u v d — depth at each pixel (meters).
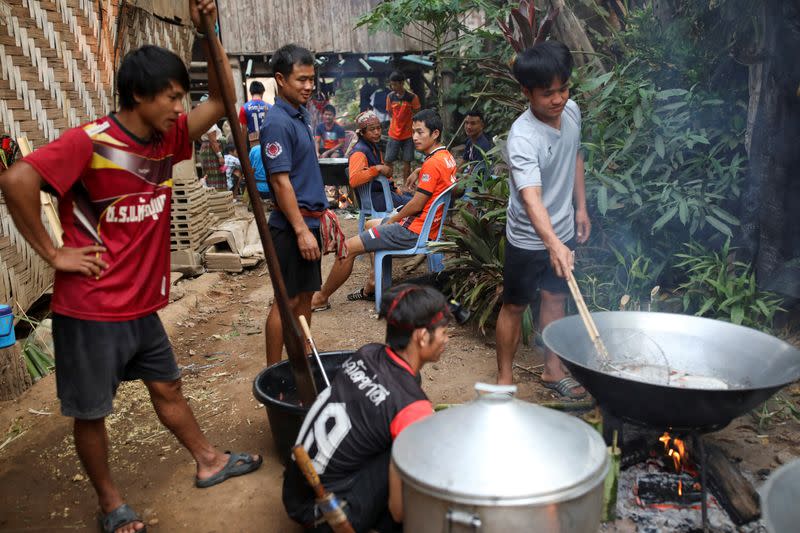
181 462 3.30
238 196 11.12
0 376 3.98
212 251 6.83
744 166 4.43
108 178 2.46
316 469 2.26
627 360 2.88
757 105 4.09
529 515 1.64
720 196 4.25
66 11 5.45
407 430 1.90
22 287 4.84
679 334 2.87
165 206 2.69
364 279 6.26
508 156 3.30
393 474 2.07
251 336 5.02
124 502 2.85
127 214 2.53
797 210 3.96
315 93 12.13
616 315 2.98
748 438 3.17
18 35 4.83
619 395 2.35
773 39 3.81
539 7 6.09
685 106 4.55
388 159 9.70
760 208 4.05
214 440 3.49
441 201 5.02
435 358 2.31
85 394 2.55
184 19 7.83
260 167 6.23
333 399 2.29
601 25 5.99
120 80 2.42
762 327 3.98
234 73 11.55
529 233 3.41
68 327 2.52
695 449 2.55
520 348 4.42
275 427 3.05
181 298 5.78
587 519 1.74
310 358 3.33
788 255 4.02
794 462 1.88
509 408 1.83
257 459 3.16
